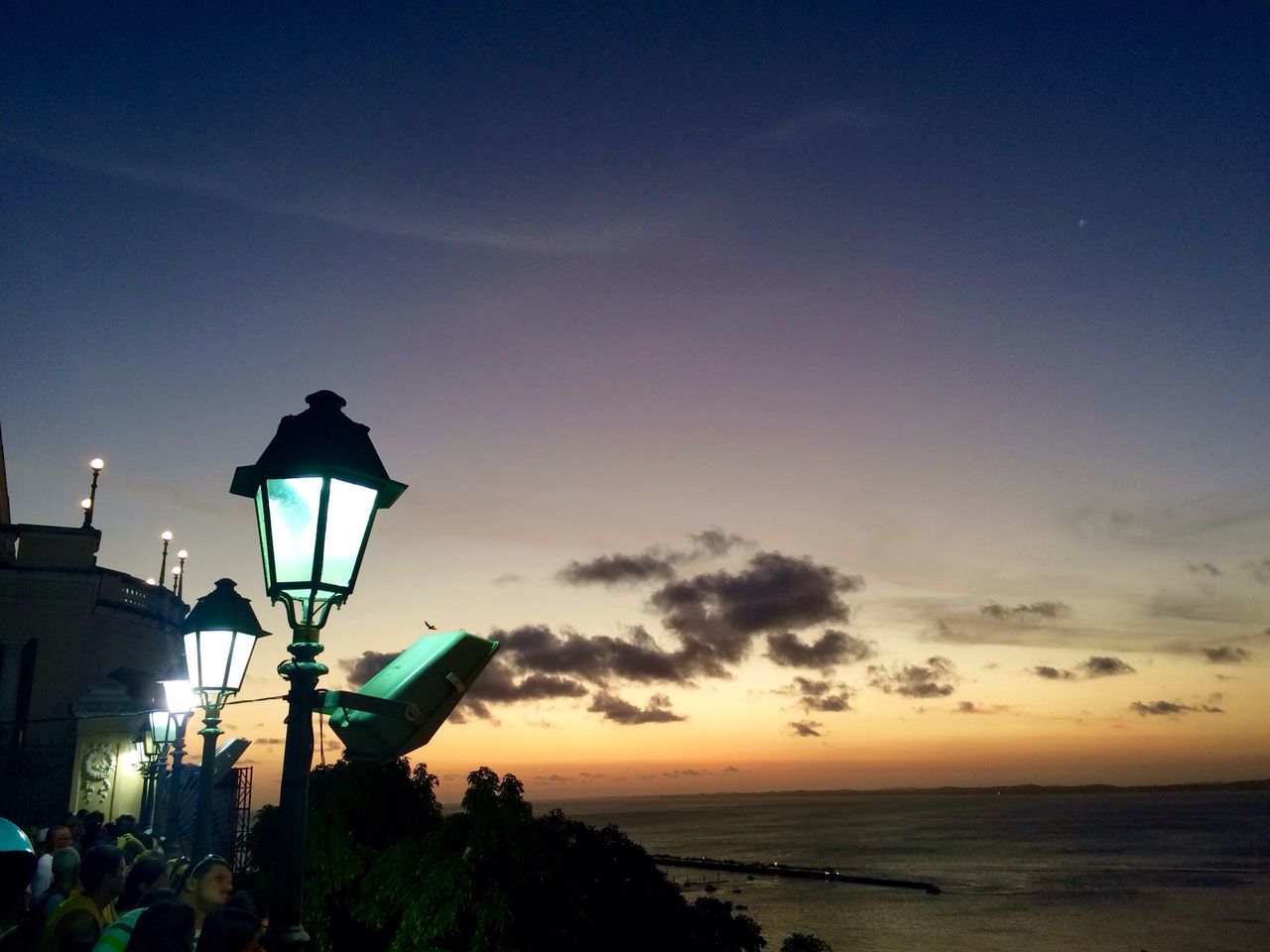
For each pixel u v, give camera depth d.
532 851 14.01
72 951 5.48
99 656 24.05
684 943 21.48
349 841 14.02
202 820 7.57
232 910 4.58
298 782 4.20
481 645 4.66
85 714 19.78
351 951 13.29
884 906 143.38
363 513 4.57
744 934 26.55
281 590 4.40
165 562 29.00
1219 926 123.12
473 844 13.51
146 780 16.72
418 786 15.79
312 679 4.33
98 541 24.66
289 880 4.08
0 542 23.48
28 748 19.38
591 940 17.44
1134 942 113.69
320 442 4.50
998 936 118.44
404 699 4.35
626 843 22.38
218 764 21.30
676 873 198.38
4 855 3.34
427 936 12.10
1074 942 113.88
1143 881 174.88
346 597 4.51
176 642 28.72
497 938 12.45
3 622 22.70
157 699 15.45
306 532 4.40
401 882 12.86
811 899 151.75
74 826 11.36
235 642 7.93
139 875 6.21
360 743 4.39
